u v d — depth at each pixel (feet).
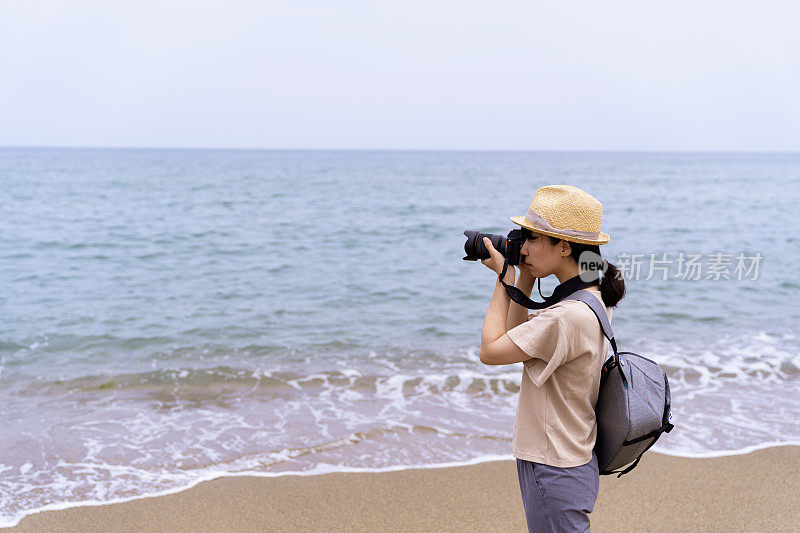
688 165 323.78
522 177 191.52
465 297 31.37
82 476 11.96
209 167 255.29
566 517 5.79
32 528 10.09
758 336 22.89
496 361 5.84
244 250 48.32
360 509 10.81
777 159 510.99
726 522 10.33
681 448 13.14
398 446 13.47
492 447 13.44
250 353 21.20
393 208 87.30
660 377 6.28
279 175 192.85
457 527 10.29
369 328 24.91
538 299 30.32
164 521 10.37
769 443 13.38
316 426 14.57
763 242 51.85
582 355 5.62
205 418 15.10
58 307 28.50
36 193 105.91
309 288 33.65
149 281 35.42
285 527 10.24
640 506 10.84
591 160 479.82
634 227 63.05
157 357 20.65
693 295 29.81
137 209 81.30
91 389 17.33
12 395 16.75
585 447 5.84
